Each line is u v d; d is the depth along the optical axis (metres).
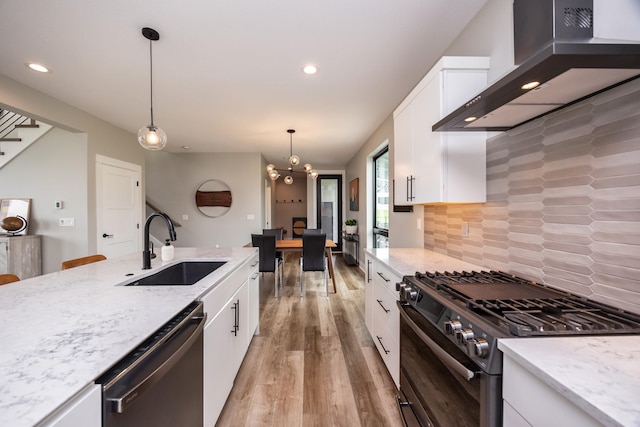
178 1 1.63
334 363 2.22
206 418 1.31
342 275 5.30
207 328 1.33
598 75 0.90
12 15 1.75
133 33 1.93
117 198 4.08
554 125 1.24
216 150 5.70
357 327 2.92
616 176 0.99
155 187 5.88
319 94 2.93
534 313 0.96
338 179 7.96
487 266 1.74
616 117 0.99
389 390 1.88
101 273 1.61
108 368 0.66
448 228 2.23
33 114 2.82
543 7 0.84
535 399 0.68
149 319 0.95
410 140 2.07
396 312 1.72
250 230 5.94
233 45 2.07
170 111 3.42
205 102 3.13
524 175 1.42
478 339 0.85
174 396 0.99
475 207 1.85
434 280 1.41
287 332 2.79
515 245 1.50
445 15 1.77
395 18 1.79
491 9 1.61
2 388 0.56
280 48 2.11
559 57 0.77
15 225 3.33
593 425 0.54
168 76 2.54
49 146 3.50
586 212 1.10
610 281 1.01
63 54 2.19
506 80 0.94
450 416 1.01
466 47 1.87
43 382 0.59
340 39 2.01
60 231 3.51
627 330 0.82
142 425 0.79
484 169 1.69
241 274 2.04
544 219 1.31
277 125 4.01
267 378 2.02
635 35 0.80
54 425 0.52
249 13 1.74
